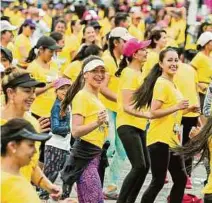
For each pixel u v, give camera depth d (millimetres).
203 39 23141
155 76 16797
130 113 17125
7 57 17750
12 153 10586
